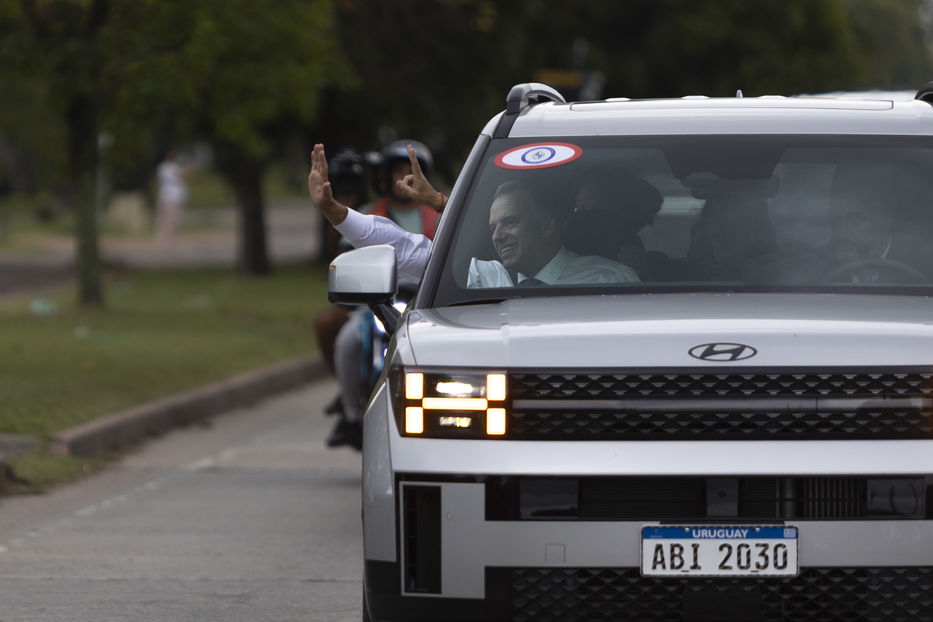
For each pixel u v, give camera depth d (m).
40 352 52.38
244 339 60.97
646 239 19.03
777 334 15.55
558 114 20.45
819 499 15.16
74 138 69.69
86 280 70.88
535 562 15.26
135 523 30.45
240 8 64.00
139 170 183.00
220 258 120.19
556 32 124.06
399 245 21.75
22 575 25.73
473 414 15.56
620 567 15.19
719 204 18.98
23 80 69.56
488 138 20.19
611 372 15.38
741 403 15.24
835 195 19.00
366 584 16.28
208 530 29.69
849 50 138.25
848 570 15.13
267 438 43.00
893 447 15.15
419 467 15.52
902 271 18.31
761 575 15.10
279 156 109.81
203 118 91.50
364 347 33.00
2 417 39.53
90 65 64.38
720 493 15.15
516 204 19.03
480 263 18.55
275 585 24.94
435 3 100.50
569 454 15.27
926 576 15.15
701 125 19.97
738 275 18.38
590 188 19.25
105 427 40.06
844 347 15.38
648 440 15.28
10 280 92.38
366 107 102.50
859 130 19.78
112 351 53.88
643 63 129.75
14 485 34.41
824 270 18.34
